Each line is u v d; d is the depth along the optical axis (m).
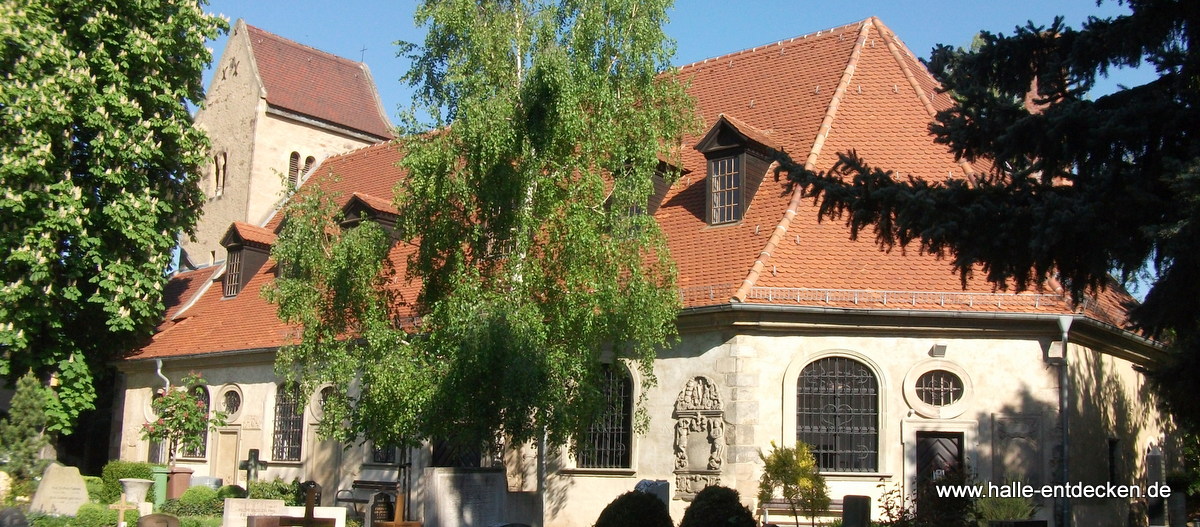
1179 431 25.38
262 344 29.08
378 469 26.52
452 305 17.58
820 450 20.09
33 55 27.73
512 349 16.89
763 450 19.88
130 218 29.53
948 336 20.17
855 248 20.86
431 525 18.00
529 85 17.70
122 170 29.19
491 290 18.03
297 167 39.22
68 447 35.88
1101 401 21.25
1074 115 11.05
